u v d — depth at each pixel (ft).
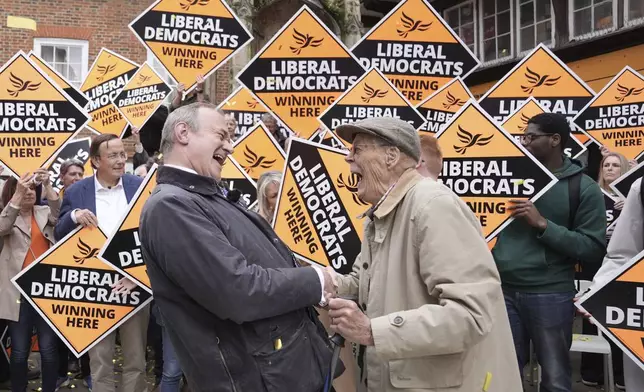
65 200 14.73
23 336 15.17
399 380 7.37
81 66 43.47
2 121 15.43
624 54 35.01
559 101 18.21
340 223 12.30
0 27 41.91
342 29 45.06
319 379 7.18
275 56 17.56
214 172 7.52
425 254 7.14
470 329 6.86
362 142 7.95
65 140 15.52
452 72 17.62
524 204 11.50
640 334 9.04
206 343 6.72
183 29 19.12
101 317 13.76
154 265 6.91
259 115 23.35
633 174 12.74
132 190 14.94
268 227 7.88
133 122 21.90
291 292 6.77
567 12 38.45
